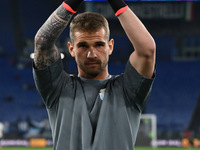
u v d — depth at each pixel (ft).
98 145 8.81
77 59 9.16
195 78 121.08
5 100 113.19
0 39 123.95
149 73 9.15
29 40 123.44
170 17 107.76
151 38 8.87
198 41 122.31
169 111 113.50
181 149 85.51
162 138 92.53
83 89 9.58
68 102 9.35
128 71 9.28
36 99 114.32
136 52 9.04
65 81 9.71
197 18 108.99
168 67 123.75
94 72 9.24
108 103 9.26
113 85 9.66
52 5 122.52
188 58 124.16
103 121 9.04
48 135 93.40
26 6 123.95
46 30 8.94
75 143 8.99
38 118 107.65
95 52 8.93
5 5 124.06
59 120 9.34
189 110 113.50
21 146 90.58
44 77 9.17
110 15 99.50
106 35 9.07
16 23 124.16
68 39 108.37
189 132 93.35
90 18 8.98
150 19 106.73
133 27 8.84
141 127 81.25
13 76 120.06
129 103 9.38
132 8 104.99
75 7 8.95
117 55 124.16
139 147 80.79
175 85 120.16
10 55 123.44
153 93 118.83
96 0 94.02
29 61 122.52
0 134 88.94
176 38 122.62
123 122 9.10
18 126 95.66
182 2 107.24
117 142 8.95
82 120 9.07
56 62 9.32
